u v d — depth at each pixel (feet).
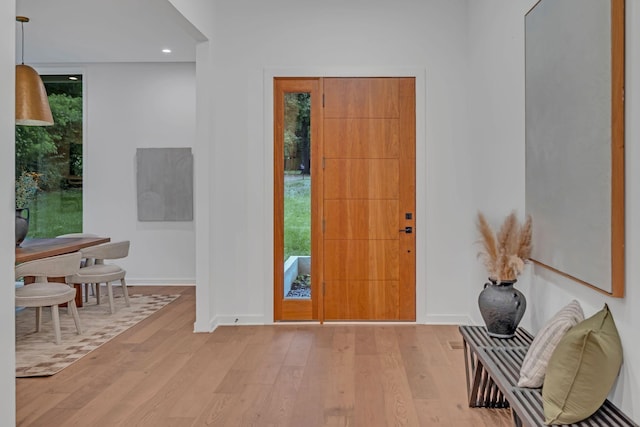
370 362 12.03
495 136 12.41
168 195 21.81
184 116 21.66
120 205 21.93
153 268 22.02
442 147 15.43
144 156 21.75
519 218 10.55
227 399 9.87
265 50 15.48
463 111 15.35
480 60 13.82
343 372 11.35
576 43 7.52
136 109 21.75
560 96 8.14
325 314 15.72
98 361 12.17
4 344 6.31
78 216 22.03
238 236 15.56
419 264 15.52
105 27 16.93
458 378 10.94
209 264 14.84
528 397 6.72
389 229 15.60
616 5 6.34
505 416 9.05
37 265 13.19
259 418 9.02
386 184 15.56
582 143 7.34
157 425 8.76
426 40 15.38
